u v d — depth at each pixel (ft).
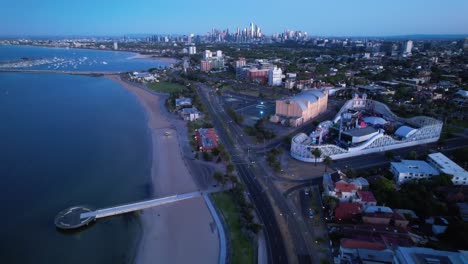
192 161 508.94
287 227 333.42
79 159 513.04
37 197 397.19
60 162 499.51
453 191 387.55
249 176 453.17
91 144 580.30
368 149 531.09
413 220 332.80
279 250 298.35
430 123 599.98
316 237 316.19
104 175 461.78
